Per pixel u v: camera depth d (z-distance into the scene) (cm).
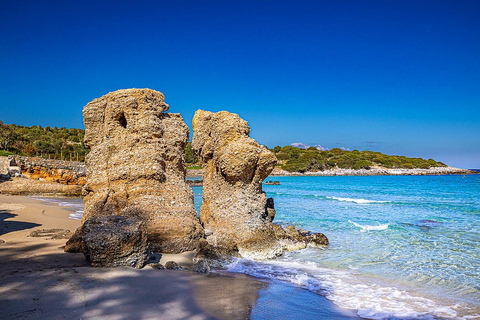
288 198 3988
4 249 1068
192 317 640
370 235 1641
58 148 8250
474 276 1010
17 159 4088
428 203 3291
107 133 1248
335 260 1188
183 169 1377
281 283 911
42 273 796
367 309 759
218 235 1210
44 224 1683
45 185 3875
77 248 1033
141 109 1255
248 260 1138
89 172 1228
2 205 2327
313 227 1880
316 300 800
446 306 789
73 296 673
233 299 755
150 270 887
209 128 1455
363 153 16500
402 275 1020
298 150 16612
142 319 611
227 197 1295
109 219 970
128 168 1171
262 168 1295
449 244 1422
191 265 991
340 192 5075
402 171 13350
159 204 1159
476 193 4606
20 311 592
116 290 723
